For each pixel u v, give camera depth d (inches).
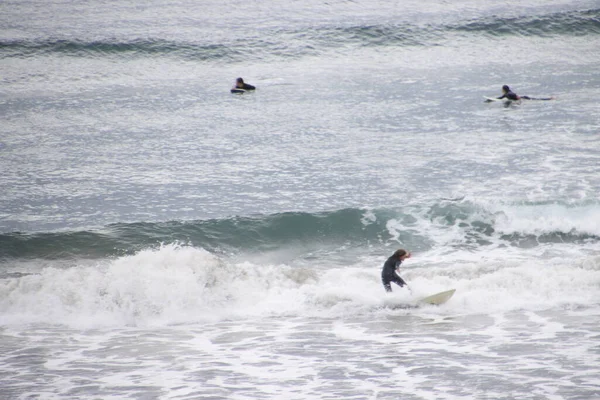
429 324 1898.4
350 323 1931.6
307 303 2098.9
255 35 6988.2
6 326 1948.8
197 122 4628.4
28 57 6407.5
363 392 1432.1
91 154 3914.9
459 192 3206.2
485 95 5206.7
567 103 4867.1
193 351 1720.0
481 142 4013.3
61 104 5123.0
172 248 2330.2
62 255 2613.2
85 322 1983.3
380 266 2536.9
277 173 3560.5
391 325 1900.8
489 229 2847.0
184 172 3599.9
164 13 7824.8
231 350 1721.2
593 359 1584.6
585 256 2566.4
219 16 7716.5
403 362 1600.6
